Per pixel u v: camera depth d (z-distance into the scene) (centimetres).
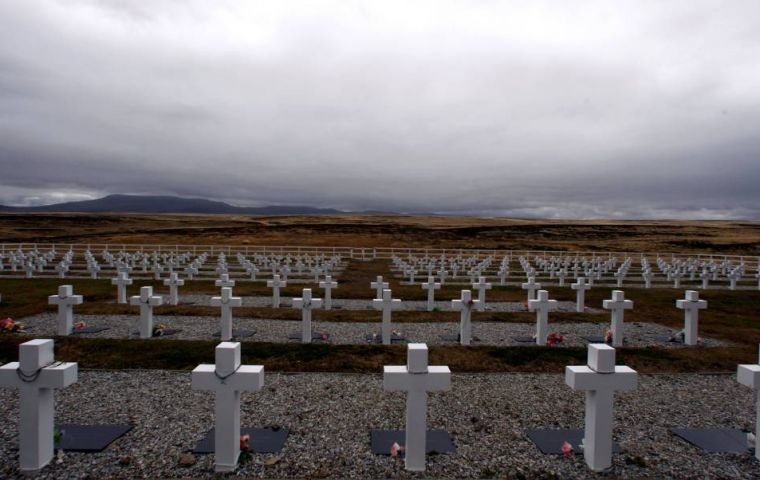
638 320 1558
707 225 11862
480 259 4541
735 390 863
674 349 1148
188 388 829
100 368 941
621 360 1038
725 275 3425
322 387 845
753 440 616
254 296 1956
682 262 4238
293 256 4347
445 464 569
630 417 730
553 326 1435
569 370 555
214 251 5125
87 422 679
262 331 1300
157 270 2595
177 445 607
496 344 1199
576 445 622
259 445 607
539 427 683
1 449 584
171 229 9169
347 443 622
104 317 1449
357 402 773
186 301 1802
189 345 1084
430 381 543
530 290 1692
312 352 1046
